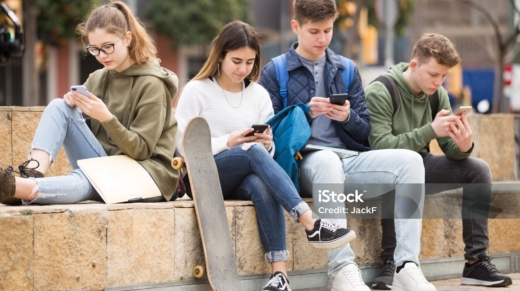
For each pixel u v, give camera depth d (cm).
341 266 1178
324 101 1255
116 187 1100
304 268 1252
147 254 1077
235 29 1218
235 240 1164
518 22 3306
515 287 1333
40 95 5497
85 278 1024
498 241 1518
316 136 1318
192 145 1141
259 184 1169
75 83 5700
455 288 1321
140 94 1174
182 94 1242
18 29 1933
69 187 1078
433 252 1420
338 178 1202
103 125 1116
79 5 4881
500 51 3381
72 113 1115
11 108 1359
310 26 1313
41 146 1080
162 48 6116
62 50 5628
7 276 976
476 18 7206
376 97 1348
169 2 5866
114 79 1199
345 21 5019
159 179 1150
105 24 1151
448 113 1361
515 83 4181
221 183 1195
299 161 1250
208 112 1238
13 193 1036
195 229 1127
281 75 1338
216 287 1102
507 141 1925
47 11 4828
